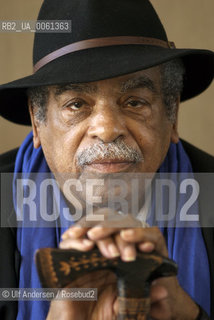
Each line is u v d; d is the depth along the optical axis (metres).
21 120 1.29
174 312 0.81
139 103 0.97
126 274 0.65
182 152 1.26
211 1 3.04
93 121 0.94
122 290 0.65
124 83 0.94
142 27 1.00
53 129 1.01
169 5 3.07
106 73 0.90
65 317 0.77
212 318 1.10
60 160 1.00
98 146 0.94
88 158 0.94
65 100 0.96
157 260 0.65
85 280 0.78
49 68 0.99
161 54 0.94
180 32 3.08
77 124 0.96
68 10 1.00
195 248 1.13
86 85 0.94
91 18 0.98
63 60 0.99
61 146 1.00
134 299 0.65
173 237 1.16
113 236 0.66
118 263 0.65
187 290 1.09
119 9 0.99
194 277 1.10
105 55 0.96
